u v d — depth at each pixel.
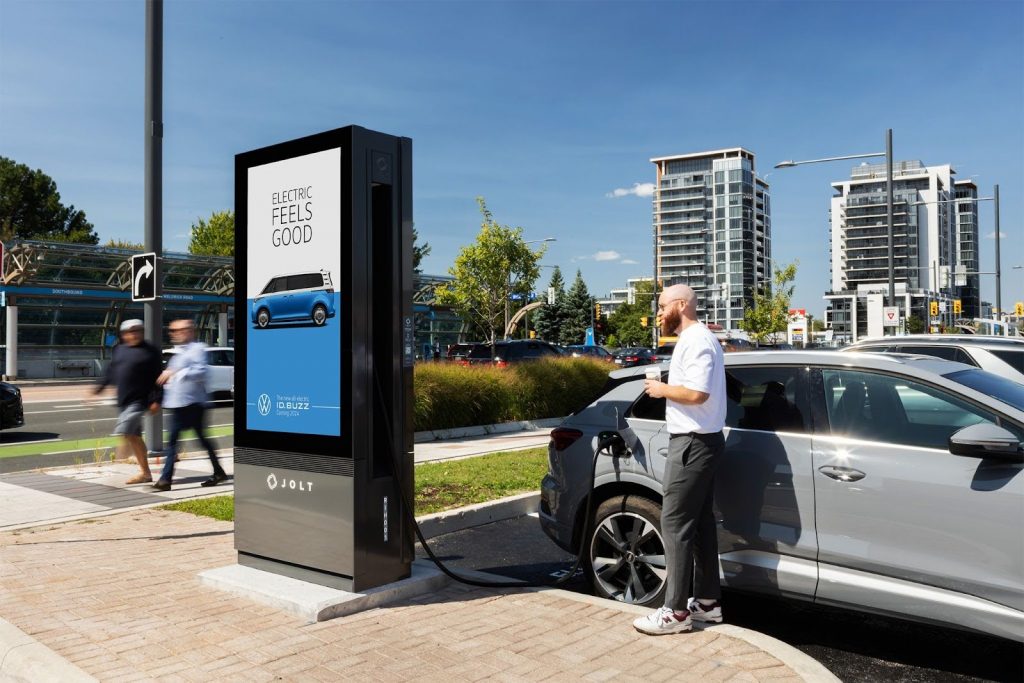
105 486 9.39
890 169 26.92
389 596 4.90
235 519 5.47
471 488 8.73
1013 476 3.87
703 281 170.25
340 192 4.89
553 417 17.59
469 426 15.41
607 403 5.37
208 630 4.42
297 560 5.10
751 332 55.72
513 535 7.37
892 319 27.19
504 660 3.99
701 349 4.28
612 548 5.17
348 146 4.86
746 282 167.50
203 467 10.97
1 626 4.46
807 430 4.55
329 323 4.93
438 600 4.98
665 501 4.42
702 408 4.30
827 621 5.05
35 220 63.19
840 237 171.62
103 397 25.25
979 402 4.18
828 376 4.64
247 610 4.76
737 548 4.65
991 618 3.86
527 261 43.75
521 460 10.92
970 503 3.94
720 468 4.73
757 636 4.29
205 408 9.37
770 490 4.54
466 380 15.35
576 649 4.14
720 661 3.97
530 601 4.96
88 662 3.96
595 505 5.25
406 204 5.18
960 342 9.16
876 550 4.19
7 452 13.00
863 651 4.53
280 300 5.16
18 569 5.73
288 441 5.13
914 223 165.00
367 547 4.89
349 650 4.12
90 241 65.69
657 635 4.33
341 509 4.86
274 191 5.22
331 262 4.91
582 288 89.38
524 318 62.75
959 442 3.89
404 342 5.14
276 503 5.22
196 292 39.19
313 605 4.59
